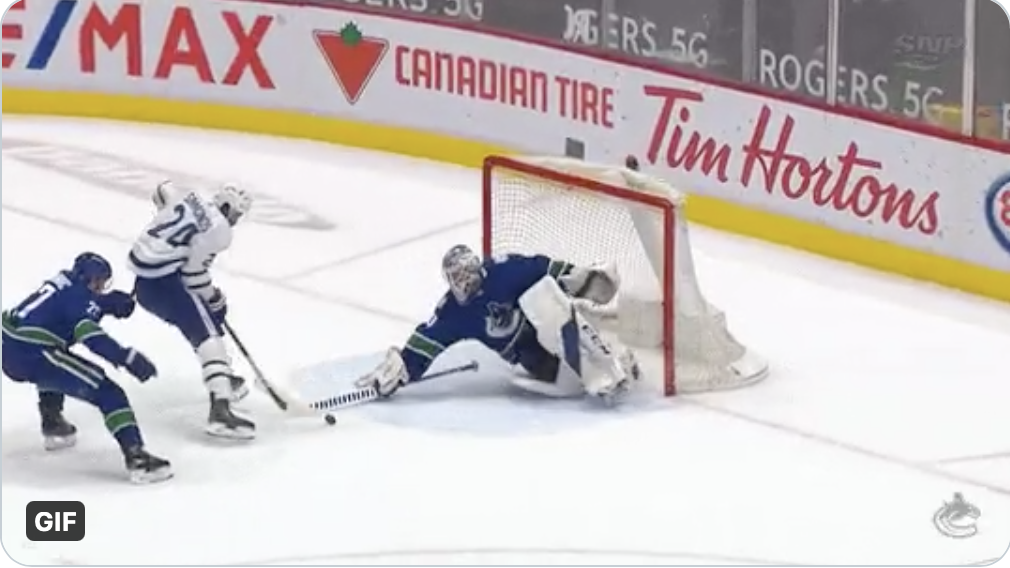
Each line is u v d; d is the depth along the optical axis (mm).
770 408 29172
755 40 37938
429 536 24516
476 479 26328
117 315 26984
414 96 42969
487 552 24062
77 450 27188
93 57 45281
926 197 35562
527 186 31359
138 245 27562
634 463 26984
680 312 29938
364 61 43438
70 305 26062
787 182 37406
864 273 36219
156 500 25484
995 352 32031
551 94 40812
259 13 44312
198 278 27844
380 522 24906
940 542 24609
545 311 28625
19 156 42094
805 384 30234
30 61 45312
